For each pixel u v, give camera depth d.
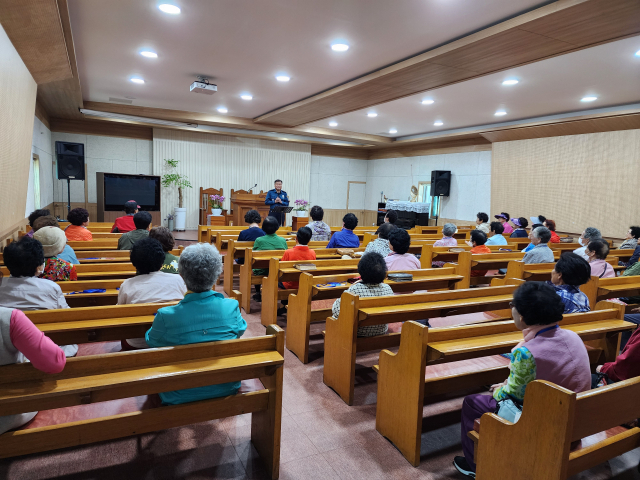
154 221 10.44
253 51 5.77
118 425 1.79
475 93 7.65
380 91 7.24
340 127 12.45
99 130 11.62
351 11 4.34
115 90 8.59
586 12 3.88
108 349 2.72
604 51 5.20
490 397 2.08
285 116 10.36
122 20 4.81
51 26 4.16
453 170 12.80
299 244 4.30
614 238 8.62
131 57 6.25
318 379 3.17
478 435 1.84
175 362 1.80
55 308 2.21
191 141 12.78
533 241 4.82
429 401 2.87
